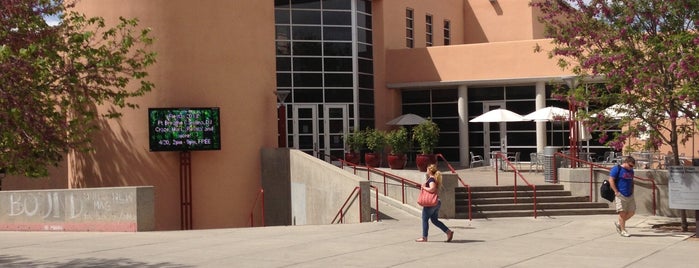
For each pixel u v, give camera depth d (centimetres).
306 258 1360
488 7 4141
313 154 3328
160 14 2505
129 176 2512
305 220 2428
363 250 1455
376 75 3556
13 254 1468
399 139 2891
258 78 2653
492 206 2103
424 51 3528
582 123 1852
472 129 3603
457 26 4156
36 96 1800
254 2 2650
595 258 1351
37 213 2008
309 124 3331
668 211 2070
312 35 3356
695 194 1622
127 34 2241
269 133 2688
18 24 1847
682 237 1639
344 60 3400
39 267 1298
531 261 1317
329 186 2225
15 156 1947
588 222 1938
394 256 1378
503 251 1437
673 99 1667
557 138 3459
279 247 1505
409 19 3772
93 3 2539
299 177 2477
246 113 2611
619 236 1661
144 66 2106
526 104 3469
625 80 1709
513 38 4059
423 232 1574
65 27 2053
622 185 1658
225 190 2561
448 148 3606
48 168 2836
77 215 1944
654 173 2100
